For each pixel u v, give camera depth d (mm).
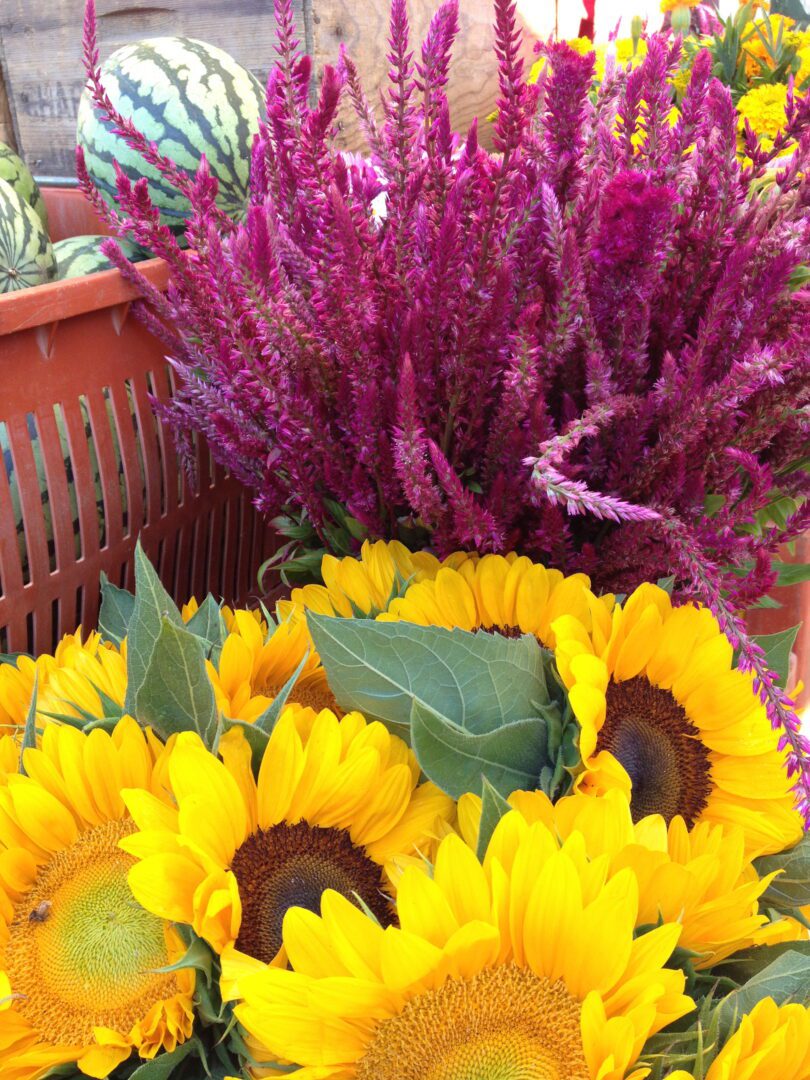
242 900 428
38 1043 403
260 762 467
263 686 540
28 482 632
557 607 542
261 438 583
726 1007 397
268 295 521
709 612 521
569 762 487
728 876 438
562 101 541
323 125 523
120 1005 408
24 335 604
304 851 451
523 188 543
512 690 486
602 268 520
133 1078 371
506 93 494
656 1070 372
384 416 550
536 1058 370
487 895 382
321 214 534
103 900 428
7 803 431
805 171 554
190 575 800
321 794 452
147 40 977
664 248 513
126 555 723
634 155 585
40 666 538
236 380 543
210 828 413
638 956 373
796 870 500
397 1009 377
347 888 449
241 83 949
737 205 575
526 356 495
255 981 365
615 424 546
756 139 574
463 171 539
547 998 379
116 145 911
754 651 434
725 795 519
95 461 701
